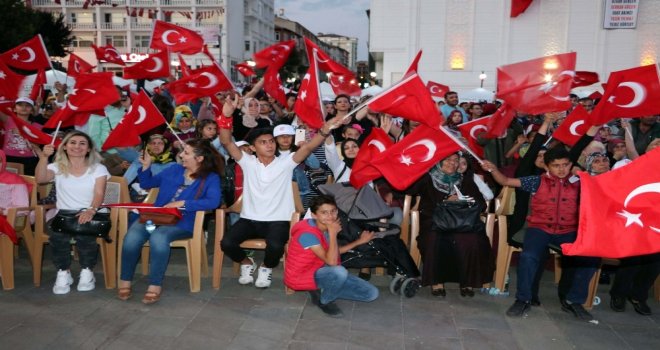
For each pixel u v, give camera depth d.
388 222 5.01
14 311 4.31
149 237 4.69
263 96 10.02
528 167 5.00
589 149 5.46
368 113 7.45
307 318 4.28
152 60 8.36
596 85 26.67
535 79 5.35
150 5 54.38
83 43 55.16
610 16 27.48
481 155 6.59
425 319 4.30
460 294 4.86
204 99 9.42
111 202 5.16
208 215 5.51
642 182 2.91
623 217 2.88
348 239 4.76
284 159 4.90
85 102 5.50
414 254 5.17
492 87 29.31
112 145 5.37
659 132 7.02
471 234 4.73
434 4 29.22
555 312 4.50
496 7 28.77
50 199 5.39
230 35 57.06
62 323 4.10
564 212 4.48
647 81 4.78
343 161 5.61
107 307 4.43
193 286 4.80
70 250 4.78
